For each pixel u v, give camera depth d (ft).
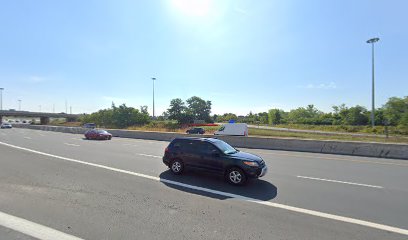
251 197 22.52
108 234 14.83
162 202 20.77
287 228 16.02
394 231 15.74
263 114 450.30
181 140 32.01
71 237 14.39
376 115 240.94
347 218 17.78
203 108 345.92
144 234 14.90
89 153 51.08
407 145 47.47
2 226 15.74
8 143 72.49
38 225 15.94
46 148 59.82
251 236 14.82
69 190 23.88
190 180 28.55
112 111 213.87
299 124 295.48
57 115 335.67
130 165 37.42
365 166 38.91
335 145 55.42
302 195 23.22
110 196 22.16
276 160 44.75
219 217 17.72
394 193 24.04
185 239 14.37
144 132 98.68
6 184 25.81
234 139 71.97
